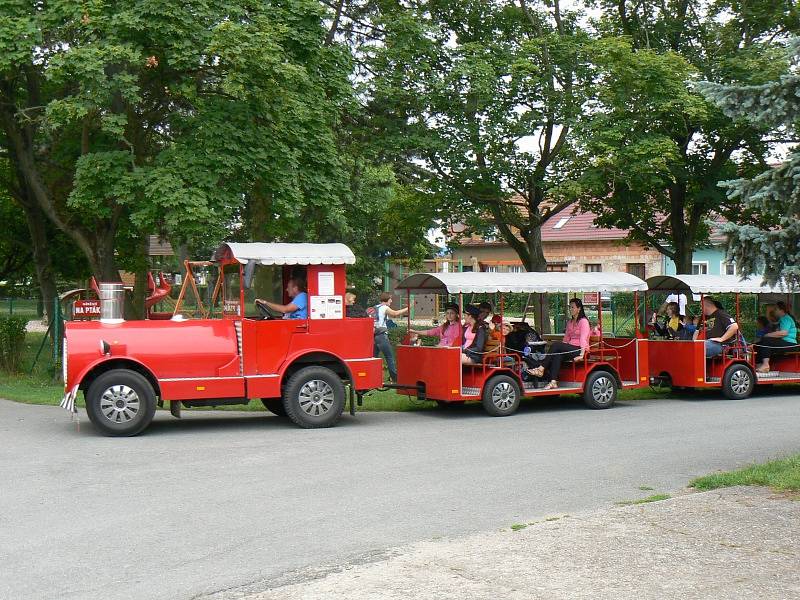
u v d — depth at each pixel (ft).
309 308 44.47
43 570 20.71
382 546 22.58
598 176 76.48
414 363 51.55
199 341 42.45
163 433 42.11
